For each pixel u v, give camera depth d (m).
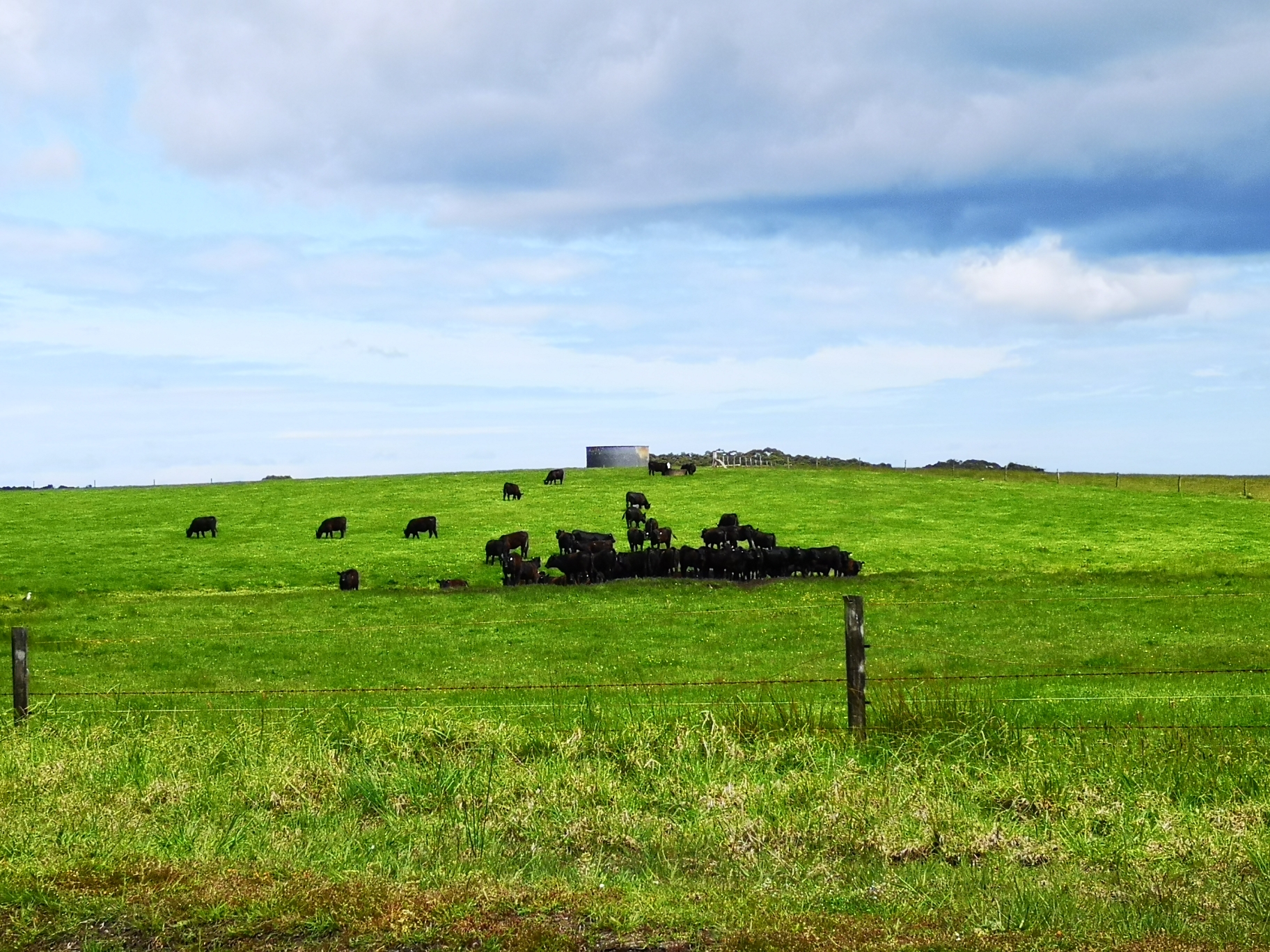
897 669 24.78
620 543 62.72
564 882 9.11
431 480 95.50
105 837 10.38
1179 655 26.30
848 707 13.51
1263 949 7.60
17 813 11.09
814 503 74.94
